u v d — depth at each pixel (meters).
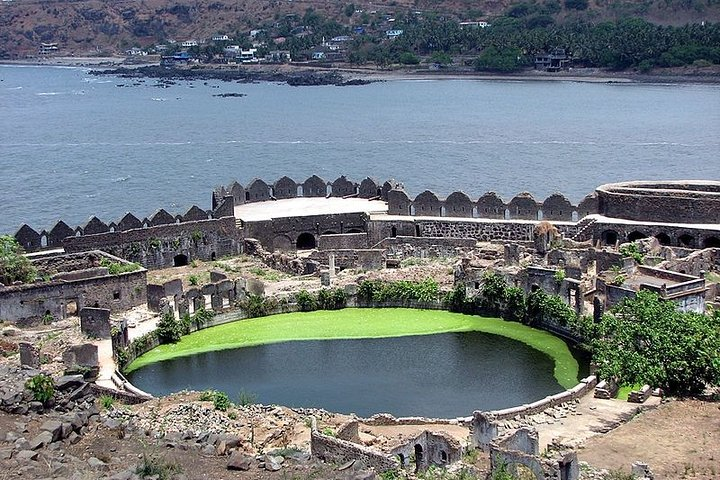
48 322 129.00
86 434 64.19
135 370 116.50
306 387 109.31
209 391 98.06
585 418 90.94
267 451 70.94
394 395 106.19
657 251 141.62
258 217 167.00
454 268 141.88
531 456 71.31
